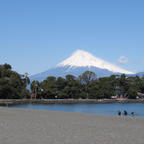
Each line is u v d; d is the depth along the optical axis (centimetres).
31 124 3027
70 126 2909
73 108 15662
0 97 18625
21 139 1998
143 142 1939
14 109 6512
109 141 1966
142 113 11944
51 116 4400
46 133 2323
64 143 1867
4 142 1873
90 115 4838
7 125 2881
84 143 1877
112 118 4162
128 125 3111
